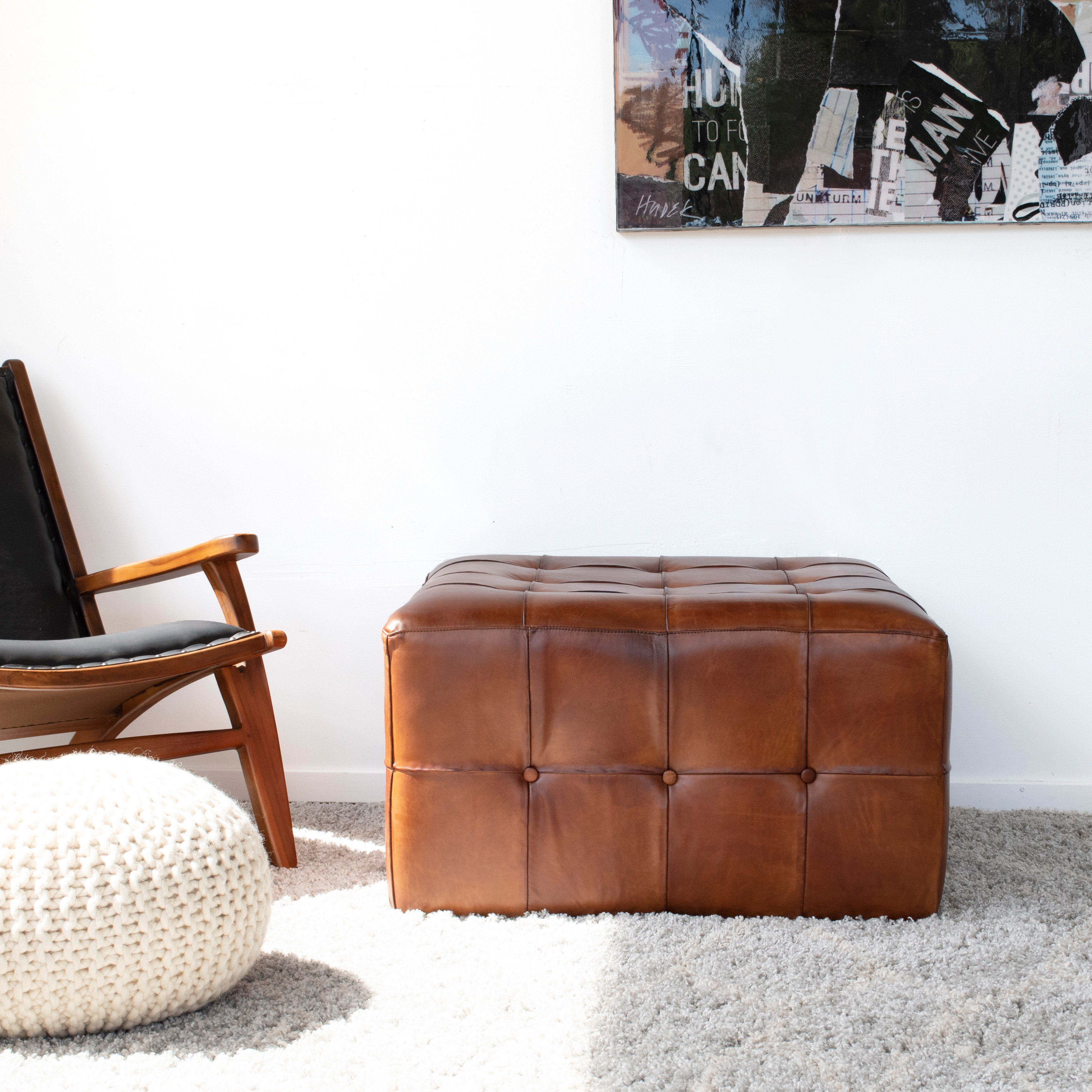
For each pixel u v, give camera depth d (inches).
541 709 57.3
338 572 82.3
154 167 80.2
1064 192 74.9
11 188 80.9
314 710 83.1
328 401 81.0
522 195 78.6
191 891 44.4
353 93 78.7
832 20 74.5
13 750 83.2
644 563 72.9
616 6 75.4
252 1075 41.8
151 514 82.9
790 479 79.4
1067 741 79.5
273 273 80.4
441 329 80.0
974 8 74.0
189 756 65.2
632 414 79.7
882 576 67.1
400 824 58.3
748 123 75.7
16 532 75.0
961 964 51.8
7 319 81.9
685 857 57.6
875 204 76.0
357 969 51.5
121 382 81.9
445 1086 41.2
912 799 56.7
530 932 55.7
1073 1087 41.4
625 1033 45.3
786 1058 43.4
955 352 77.5
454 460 81.0
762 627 56.8
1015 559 78.7
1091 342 76.7
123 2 79.0
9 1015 42.8
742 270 78.0
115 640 59.6
